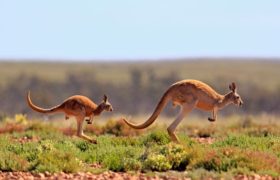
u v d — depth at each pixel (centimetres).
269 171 4997
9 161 5259
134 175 5006
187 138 6569
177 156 5403
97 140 6669
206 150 5606
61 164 5159
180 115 6084
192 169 5156
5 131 8388
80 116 6469
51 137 7500
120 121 8469
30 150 5862
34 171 5084
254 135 7781
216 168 5134
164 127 8619
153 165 5300
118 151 5812
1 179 4706
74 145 6431
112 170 5316
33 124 8694
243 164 5122
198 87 6094
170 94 6109
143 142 6625
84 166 5381
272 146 6062
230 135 6938
